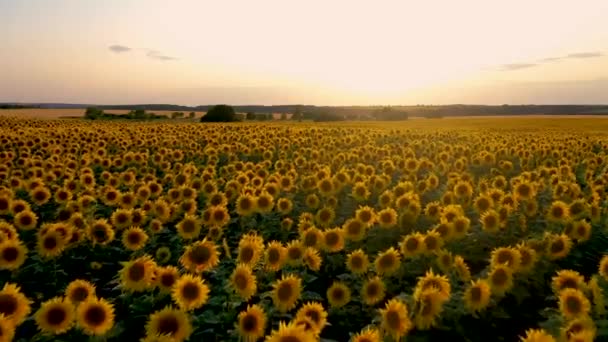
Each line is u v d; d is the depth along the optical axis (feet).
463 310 24.35
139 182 55.47
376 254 36.40
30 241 37.83
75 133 114.01
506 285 25.89
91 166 73.41
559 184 48.78
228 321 23.57
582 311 21.74
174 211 42.19
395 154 86.69
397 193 47.11
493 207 40.88
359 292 28.04
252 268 27.17
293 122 285.64
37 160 66.64
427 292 21.75
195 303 22.26
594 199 44.62
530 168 80.23
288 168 71.51
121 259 36.42
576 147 101.71
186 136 117.08
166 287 24.26
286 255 28.27
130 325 24.63
